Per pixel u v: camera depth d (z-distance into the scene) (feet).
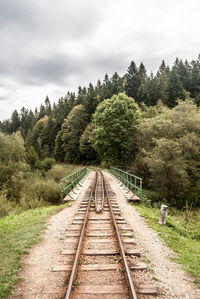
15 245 20.93
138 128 88.74
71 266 16.78
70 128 214.07
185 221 42.37
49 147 251.80
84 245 20.88
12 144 76.43
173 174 62.95
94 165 178.29
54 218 31.01
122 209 36.32
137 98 189.88
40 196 54.34
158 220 31.96
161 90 204.13
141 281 14.93
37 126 308.19
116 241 21.86
